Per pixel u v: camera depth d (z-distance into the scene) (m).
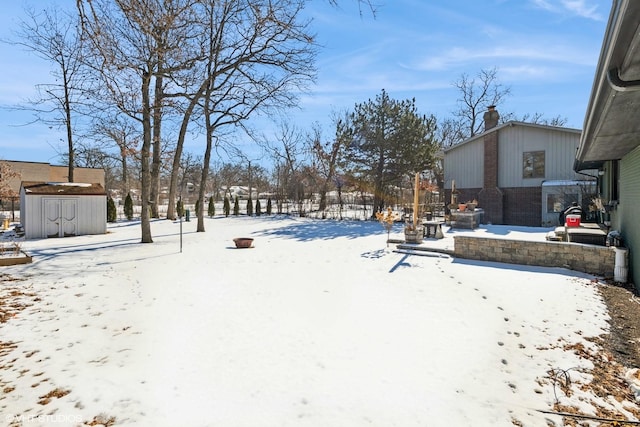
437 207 25.92
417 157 22.55
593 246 7.62
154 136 20.77
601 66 3.66
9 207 28.42
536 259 8.34
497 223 18.91
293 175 33.69
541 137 17.97
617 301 5.75
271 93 16.16
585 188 15.61
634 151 6.80
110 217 22.31
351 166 24.42
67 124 20.59
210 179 55.34
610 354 3.98
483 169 19.62
